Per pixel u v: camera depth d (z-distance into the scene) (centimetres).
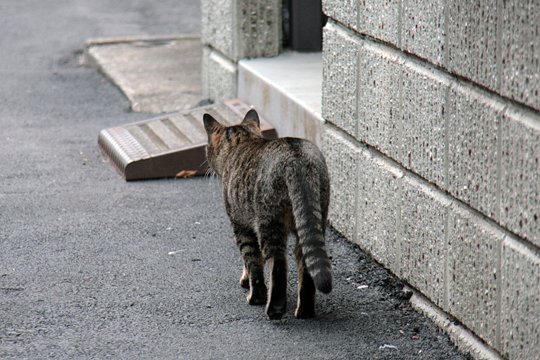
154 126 1445
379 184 975
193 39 2195
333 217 1106
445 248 845
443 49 821
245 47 1526
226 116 1426
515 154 724
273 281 881
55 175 1359
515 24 714
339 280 983
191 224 1167
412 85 885
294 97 1266
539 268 703
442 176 838
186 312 915
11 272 1014
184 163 1345
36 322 893
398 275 949
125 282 988
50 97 1792
